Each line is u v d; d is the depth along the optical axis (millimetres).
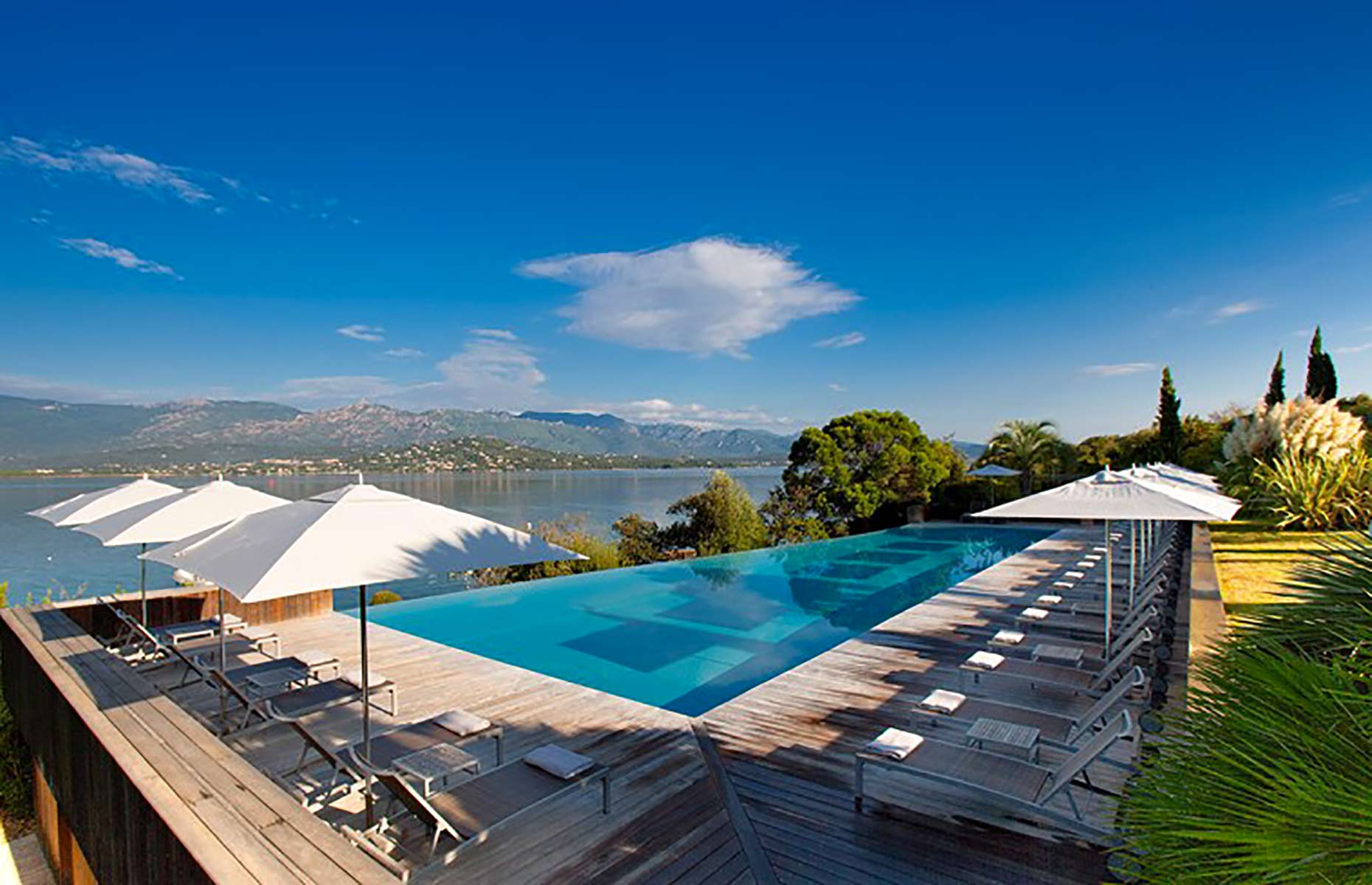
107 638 9055
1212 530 14055
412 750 4785
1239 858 1694
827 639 11586
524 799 4141
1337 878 1509
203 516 6848
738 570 17875
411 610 13688
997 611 10648
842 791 4887
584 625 12484
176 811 3283
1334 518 12820
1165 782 2133
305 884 2662
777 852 4109
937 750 4691
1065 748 4723
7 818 7832
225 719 5977
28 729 6891
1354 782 1695
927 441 27984
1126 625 8203
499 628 12344
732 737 5914
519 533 4695
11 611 8625
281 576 3619
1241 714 2078
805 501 26031
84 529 7387
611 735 5996
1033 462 28875
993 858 4004
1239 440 16562
